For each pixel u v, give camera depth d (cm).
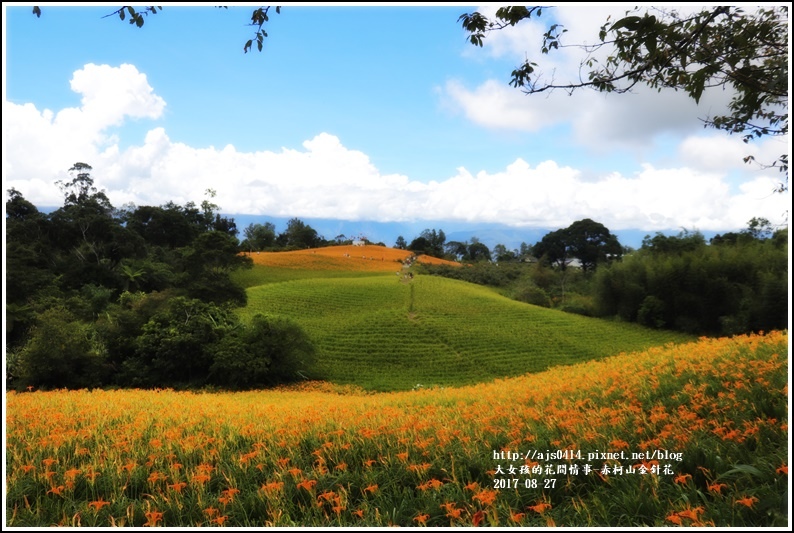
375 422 745
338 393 2395
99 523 449
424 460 565
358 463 589
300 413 894
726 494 433
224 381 2470
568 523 405
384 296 4775
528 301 5638
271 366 2536
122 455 633
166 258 5597
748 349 1043
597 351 3294
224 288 3769
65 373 2262
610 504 426
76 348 2289
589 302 5019
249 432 723
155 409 1032
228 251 3941
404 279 4162
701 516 377
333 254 8112
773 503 356
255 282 5647
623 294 4475
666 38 451
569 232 7981
